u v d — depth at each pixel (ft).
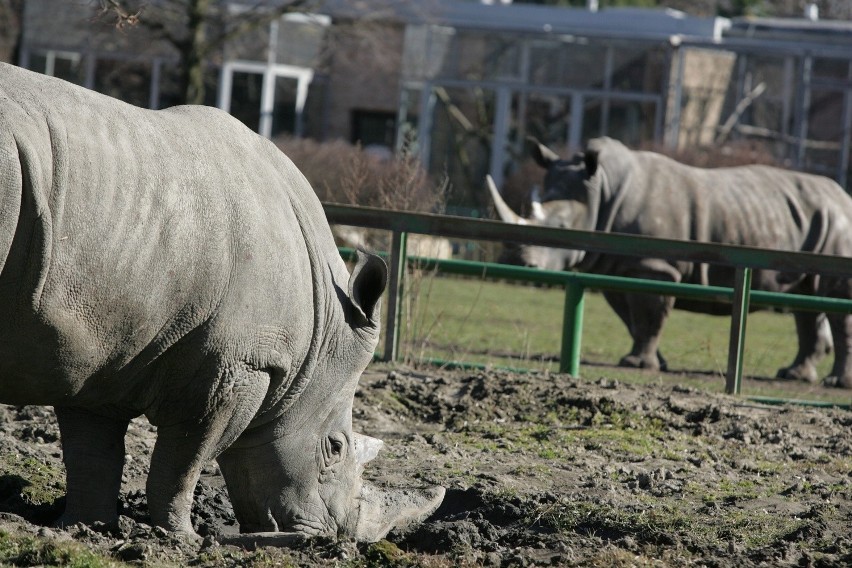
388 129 331.98
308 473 52.85
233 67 316.60
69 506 51.60
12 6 296.92
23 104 42.80
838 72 260.83
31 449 65.67
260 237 48.65
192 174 46.96
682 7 467.11
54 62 301.63
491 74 275.59
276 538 51.13
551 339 139.44
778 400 92.79
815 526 57.47
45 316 43.42
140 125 46.39
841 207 131.03
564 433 78.59
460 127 277.85
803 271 91.45
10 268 42.22
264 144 52.06
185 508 51.52
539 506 60.70
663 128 265.95
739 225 126.93
